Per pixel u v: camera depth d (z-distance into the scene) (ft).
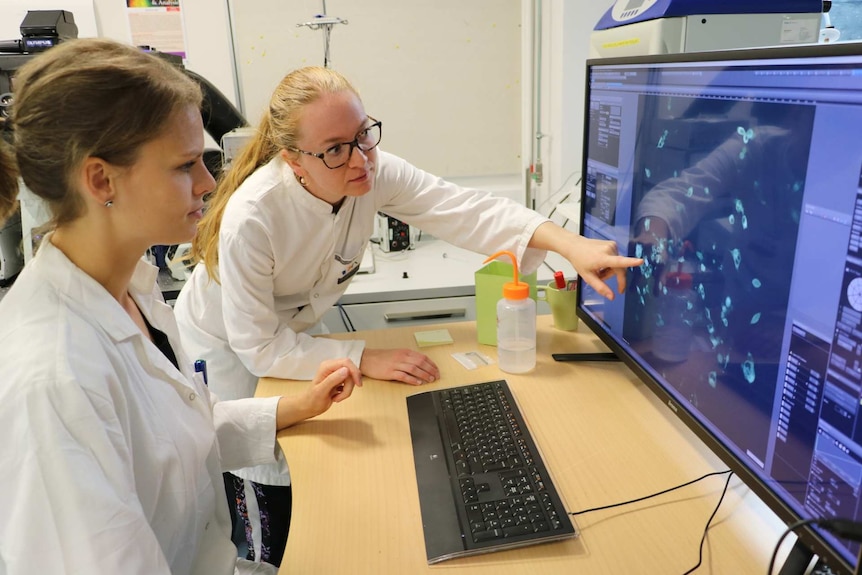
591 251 3.69
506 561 2.44
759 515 2.61
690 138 2.85
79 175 2.20
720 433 2.79
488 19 8.14
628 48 4.13
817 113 2.03
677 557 2.40
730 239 2.61
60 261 2.42
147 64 2.24
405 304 6.54
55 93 2.08
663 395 3.26
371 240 8.14
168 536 2.63
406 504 2.81
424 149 8.58
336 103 3.65
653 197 3.27
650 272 3.37
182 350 3.30
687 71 2.82
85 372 2.14
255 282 4.09
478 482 2.84
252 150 4.32
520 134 8.61
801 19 3.72
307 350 4.14
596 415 3.42
